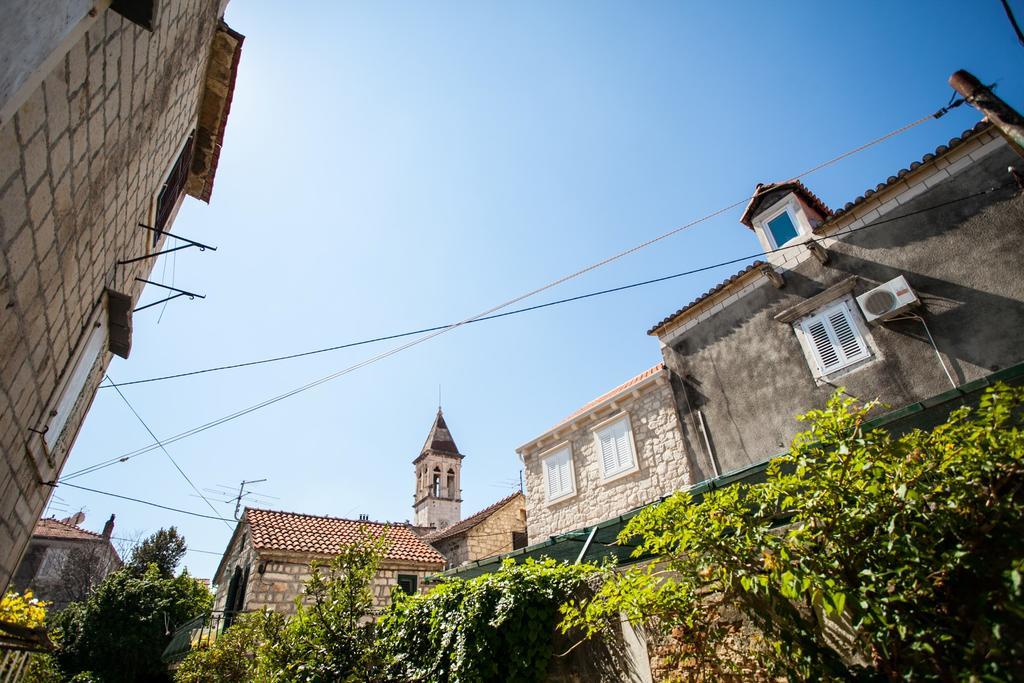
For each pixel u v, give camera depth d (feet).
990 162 27.91
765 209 39.14
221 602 54.08
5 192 8.63
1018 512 8.50
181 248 20.68
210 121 25.82
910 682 9.03
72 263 13.41
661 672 13.75
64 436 18.92
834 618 10.77
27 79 7.27
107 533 102.99
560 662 16.70
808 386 32.19
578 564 17.58
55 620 54.95
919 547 8.88
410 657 19.38
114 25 11.14
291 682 18.26
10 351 10.96
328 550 46.68
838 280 32.63
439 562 52.49
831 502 9.95
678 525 11.49
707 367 38.45
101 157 12.98
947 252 28.43
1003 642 8.24
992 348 25.63
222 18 21.97
